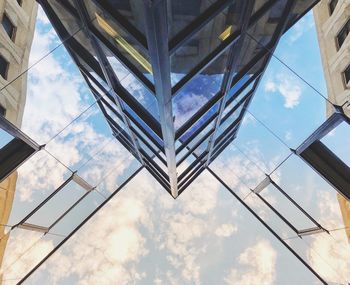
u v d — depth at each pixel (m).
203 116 9.92
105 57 7.61
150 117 8.89
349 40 8.76
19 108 11.06
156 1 3.69
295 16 7.75
